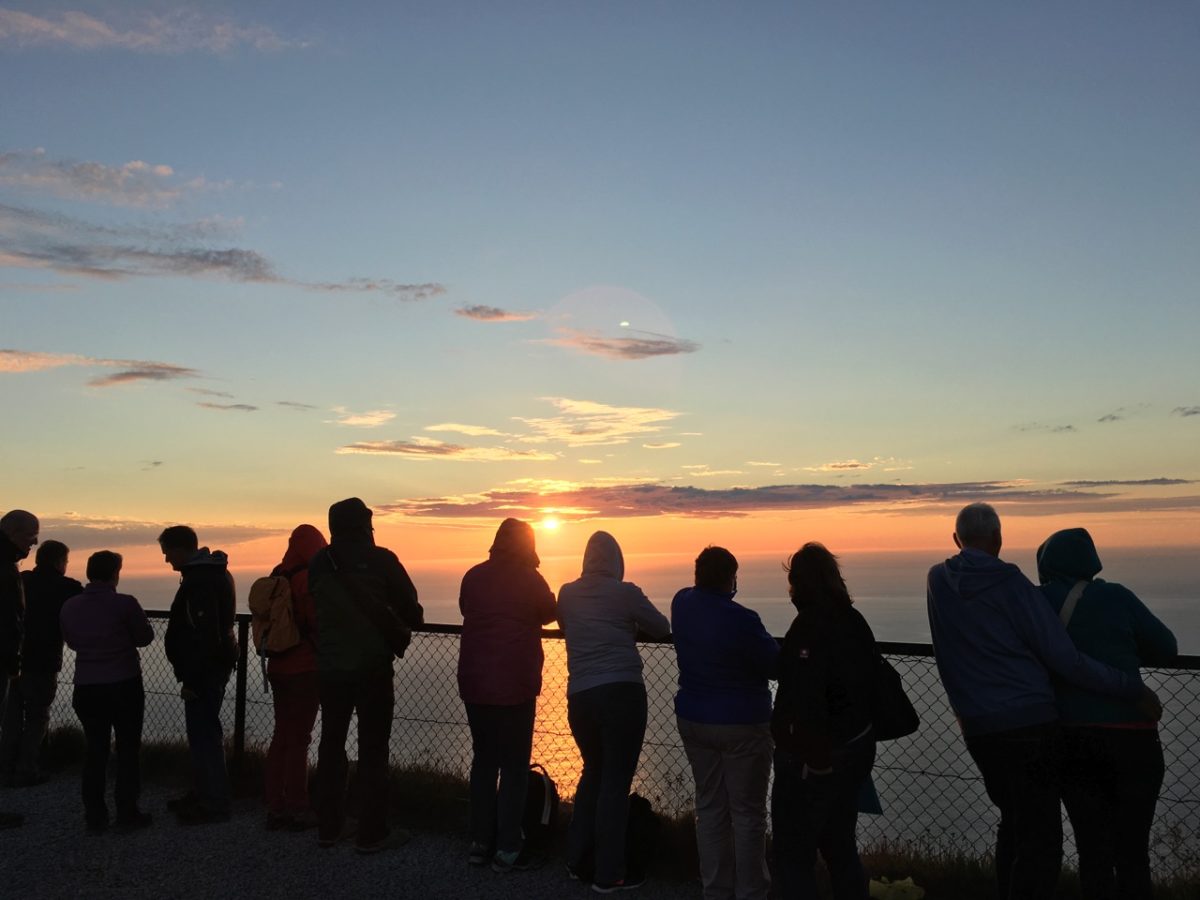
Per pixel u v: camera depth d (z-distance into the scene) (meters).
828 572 3.73
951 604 3.84
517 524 5.31
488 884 4.78
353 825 5.71
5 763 6.84
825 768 3.55
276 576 5.86
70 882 4.82
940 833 4.82
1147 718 3.56
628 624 4.90
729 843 4.41
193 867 5.04
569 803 5.63
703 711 4.29
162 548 6.00
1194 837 4.23
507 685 5.01
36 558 7.15
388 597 5.39
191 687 5.81
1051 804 3.56
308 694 5.76
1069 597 3.73
